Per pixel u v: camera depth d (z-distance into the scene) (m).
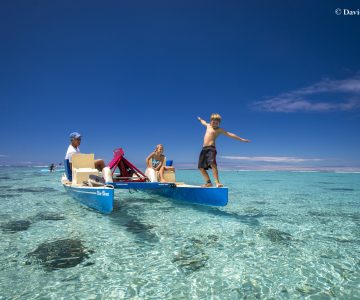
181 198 7.65
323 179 20.77
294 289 2.93
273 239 4.68
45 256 3.77
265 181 18.44
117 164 7.96
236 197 10.09
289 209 7.64
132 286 2.96
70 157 7.96
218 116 6.72
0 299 2.68
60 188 11.87
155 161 8.74
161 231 5.04
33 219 5.87
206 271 3.35
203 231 5.08
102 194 5.85
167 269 3.39
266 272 3.35
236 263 3.61
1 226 5.29
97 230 5.04
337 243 4.52
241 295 2.80
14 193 10.16
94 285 2.97
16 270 3.32
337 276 3.26
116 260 3.65
